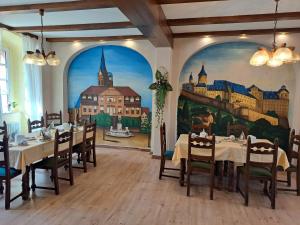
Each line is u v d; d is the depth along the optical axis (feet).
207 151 11.46
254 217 9.52
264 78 16.17
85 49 19.15
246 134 14.64
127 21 13.91
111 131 19.67
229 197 11.28
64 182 12.60
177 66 16.99
